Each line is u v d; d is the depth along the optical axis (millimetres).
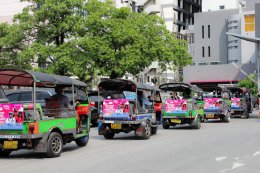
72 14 26500
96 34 27250
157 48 29203
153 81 55344
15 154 11289
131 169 8633
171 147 12352
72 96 11891
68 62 25250
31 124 9891
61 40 27328
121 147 12508
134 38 27422
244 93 30078
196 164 9250
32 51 25250
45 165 9219
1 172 8453
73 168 8773
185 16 89250
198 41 72125
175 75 65812
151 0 77812
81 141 12773
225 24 69688
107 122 14758
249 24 63688
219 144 13023
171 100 19641
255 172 8320
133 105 14602
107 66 27453
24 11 27188
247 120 26625
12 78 10891
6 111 10102
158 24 32469
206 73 65125
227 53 69062
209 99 24109
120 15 28766
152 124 15875
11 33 26578
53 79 10820
